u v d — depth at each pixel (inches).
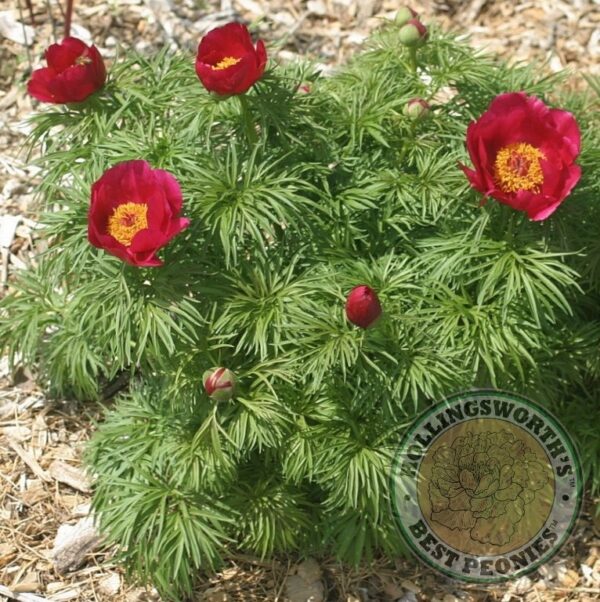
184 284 41.0
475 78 47.9
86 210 42.2
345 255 44.4
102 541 48.2
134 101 44.8
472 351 42.6
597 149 44.8
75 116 45.2
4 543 48.8
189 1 73.2
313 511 46.3
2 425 53.5
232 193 41.8
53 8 72.3
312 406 43.8
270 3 73.9
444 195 44.5
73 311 43.9
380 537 45.9
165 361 42.2
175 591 45.6
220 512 44.7
